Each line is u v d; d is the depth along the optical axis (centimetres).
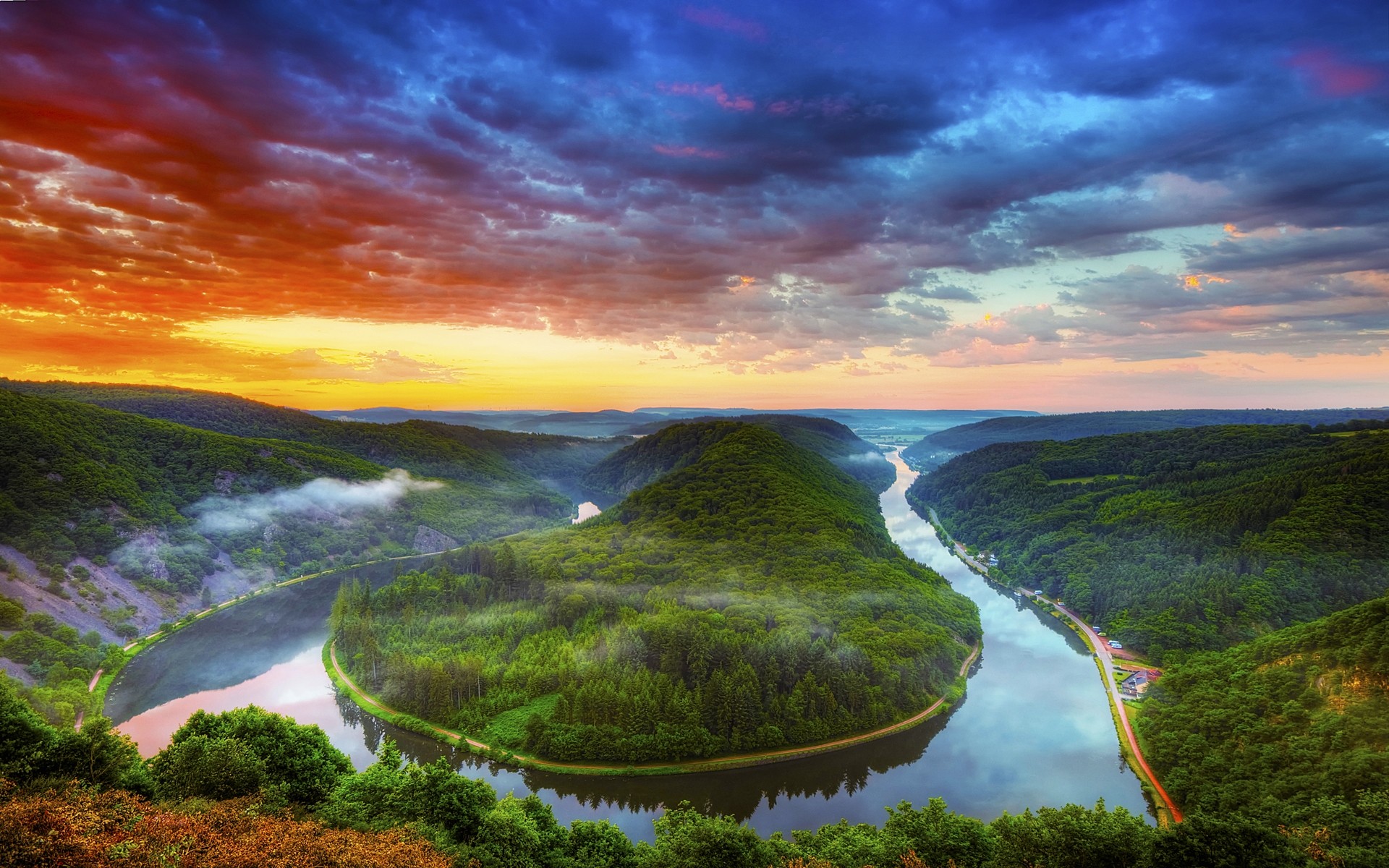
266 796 9156
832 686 18850
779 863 10162
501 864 9256
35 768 8431
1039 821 10019
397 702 19750
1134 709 19925
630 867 10644
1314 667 15700
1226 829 8900
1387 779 11356
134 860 6444
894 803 15812
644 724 17362
